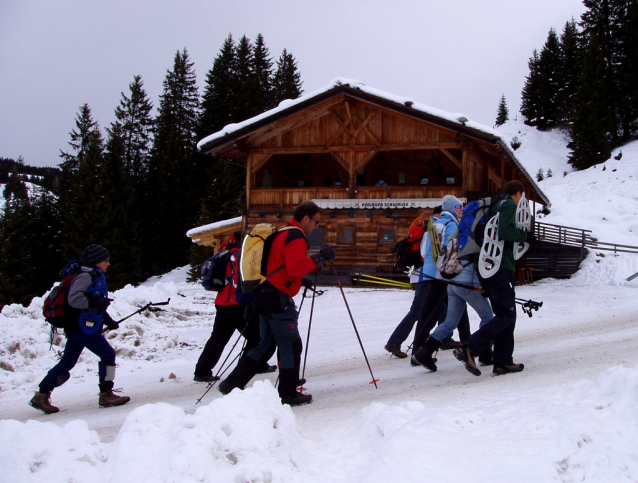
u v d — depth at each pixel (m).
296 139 21.12
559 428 3.21
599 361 6.06
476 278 5.91
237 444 2.87
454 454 2.98
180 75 56.53
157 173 46.94
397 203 19.67
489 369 6.23
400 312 12.84
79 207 38.41
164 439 2.93
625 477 2.77
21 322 9.02
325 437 3.88
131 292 13.71
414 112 18.88
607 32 67.25
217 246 23.44
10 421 3.13
